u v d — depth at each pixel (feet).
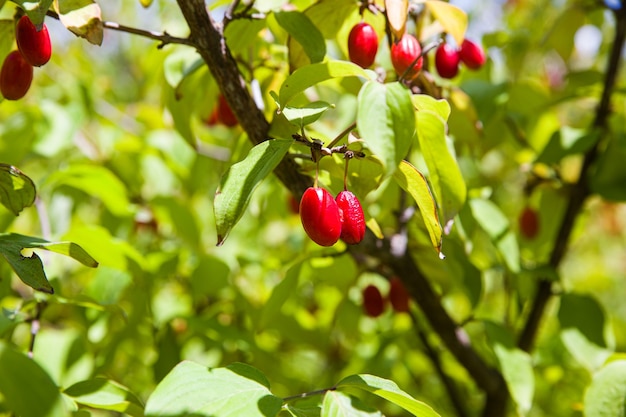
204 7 1.63
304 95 1.82
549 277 1.96
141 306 1.97
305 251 2.05
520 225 2.15
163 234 2.53
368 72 1.50
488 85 2.04
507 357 1.86
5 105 2.51
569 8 2.17
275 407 1.48
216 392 1.48
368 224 1.66
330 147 1.55
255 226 2.41
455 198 1.58
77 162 2.43
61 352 1.90
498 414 2.00
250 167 1.51
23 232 2.53
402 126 1.45
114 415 2.06
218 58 1.65
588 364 1.94
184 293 2.21
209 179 2.66
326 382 2.27
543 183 2.11
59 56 2.79
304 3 1.75
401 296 1.96
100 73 3.80
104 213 2.18
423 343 2.14
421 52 1.62
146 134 2.37
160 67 2.07
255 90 1.75
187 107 1.84
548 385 2.27
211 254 2.17
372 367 2.07
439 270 2.03
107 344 1.96
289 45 1.66
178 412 1.45
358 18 1.73
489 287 2.64
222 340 2.02
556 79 3.06
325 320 2.27
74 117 2.19
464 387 2.43
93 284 1.96
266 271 2.19
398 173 1.54
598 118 2.11
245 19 1.72
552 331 2.59
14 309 1.73
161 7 2.77
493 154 2.95
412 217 1.92
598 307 1.99
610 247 4.15
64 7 1.55
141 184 2.41
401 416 2.16
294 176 1.68
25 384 1.43
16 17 1.59
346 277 1.97
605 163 2.06
